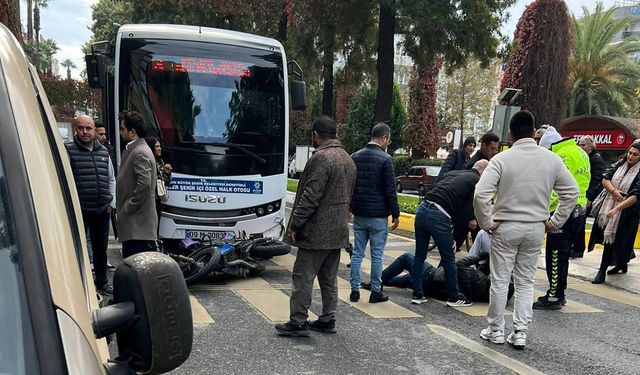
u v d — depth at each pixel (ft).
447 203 18.66
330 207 15.25
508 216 15.26
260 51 23.98
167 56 22.74
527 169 15.03
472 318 18.66
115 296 4.81
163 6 79.97
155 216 17.89
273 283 22.18
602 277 24.93
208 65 23.08
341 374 13.50
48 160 4.31
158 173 20.62
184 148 22.15
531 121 15.31
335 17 57.41
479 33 53.72
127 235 17.51
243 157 22.86
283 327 15.94
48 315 3.59
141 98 22.30
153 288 4.56
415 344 15.92
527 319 15.85
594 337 17.31
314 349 15.08
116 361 4.53
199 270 20.11
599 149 73.15
